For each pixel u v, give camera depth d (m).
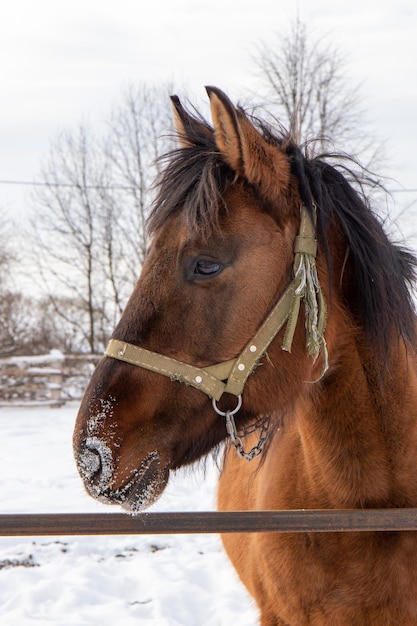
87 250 22.81
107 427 1.99
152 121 22.23
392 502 2.25
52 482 7.64
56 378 17.62
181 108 2.35
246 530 2.02
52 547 5.63
